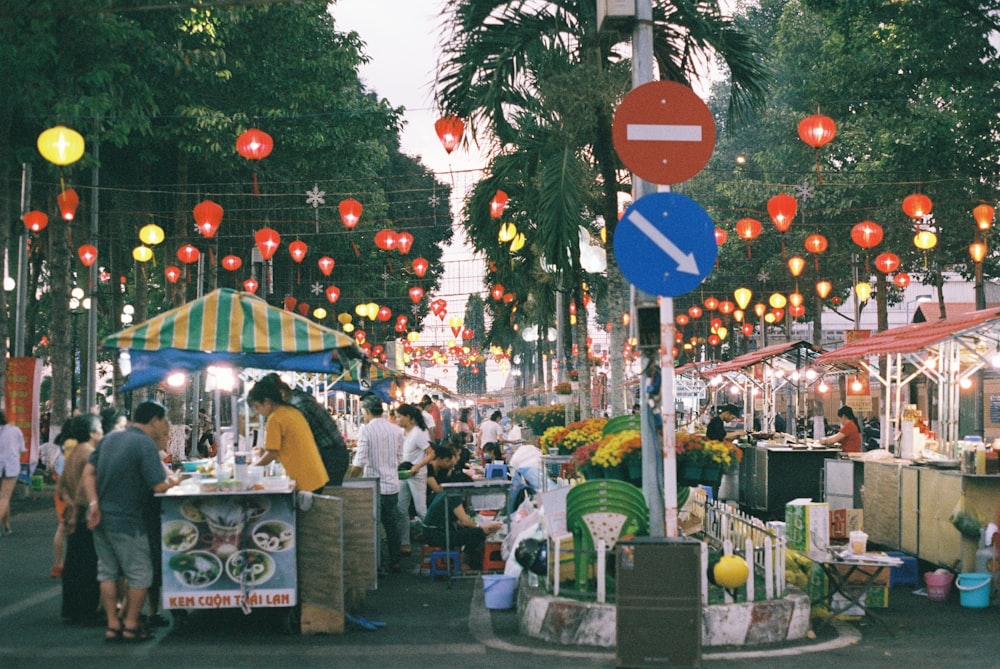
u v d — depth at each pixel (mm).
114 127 20141
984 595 10000
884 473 13016
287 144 29328
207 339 9094
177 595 8406
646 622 6969
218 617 9406
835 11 20547
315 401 11109
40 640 8312
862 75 21031
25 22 16359
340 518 8625
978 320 12781
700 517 11141
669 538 7215
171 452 26250
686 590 6969
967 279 30922
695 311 41125
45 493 24484
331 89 30516
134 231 31578
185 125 25484
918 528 11852
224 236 32562
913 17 19438
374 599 10555
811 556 9859
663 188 8133
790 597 8578
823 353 21438
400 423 14516
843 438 17391
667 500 8227
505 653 7879
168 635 8562
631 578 7004
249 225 34500
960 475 10633
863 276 36594
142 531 8273
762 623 8219
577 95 12812
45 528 17406
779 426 29688
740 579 8359
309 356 10711
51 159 12367
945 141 21719
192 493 8312
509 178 15766
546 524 9414
